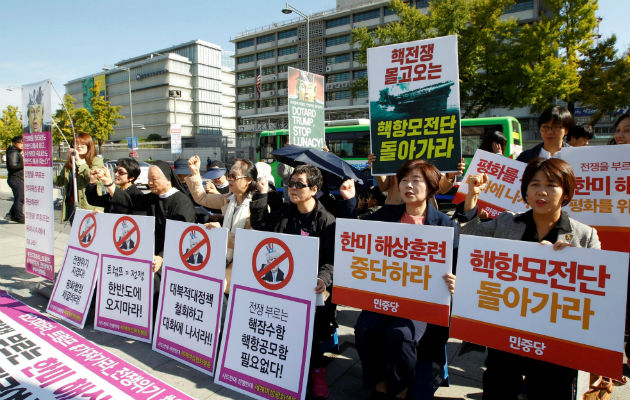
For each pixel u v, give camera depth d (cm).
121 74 7056
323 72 4991
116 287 343
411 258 227
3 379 265
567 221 203
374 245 238
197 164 377
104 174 397
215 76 6875
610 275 173
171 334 303
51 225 438
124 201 391
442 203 1098
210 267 287
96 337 338
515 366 204
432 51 303
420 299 224
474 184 248
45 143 435
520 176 290
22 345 314
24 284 478
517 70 1592
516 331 194
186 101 6612
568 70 1488
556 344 184
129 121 7031
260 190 315
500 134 377
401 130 317
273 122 4275
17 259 591
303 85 484
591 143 1838
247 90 5959
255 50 5669
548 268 187
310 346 238
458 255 211
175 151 2395
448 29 1664
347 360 308
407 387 237
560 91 1523
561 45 1578
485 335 202
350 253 246
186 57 6725
